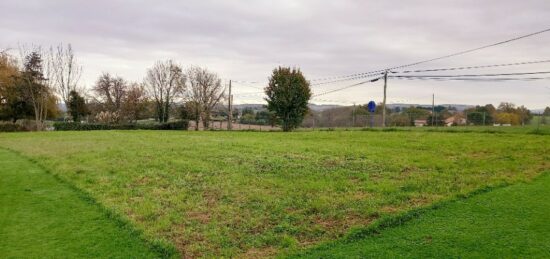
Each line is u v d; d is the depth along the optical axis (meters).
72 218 7.15
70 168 11.55
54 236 6.29
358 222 6.49
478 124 34.81
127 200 8.15
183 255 5.54
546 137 18.03
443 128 26.72
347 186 8.65
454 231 5.94
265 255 5.46
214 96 50.06
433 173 9.76
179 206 7.59
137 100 53.56
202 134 25.73
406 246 5.51
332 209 7.12
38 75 47.59
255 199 7.89
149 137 22.34
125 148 15.89
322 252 5.45
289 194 8.15
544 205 7.00
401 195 7.81
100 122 46.62
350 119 43.19
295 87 33.78
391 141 17.38
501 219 6.38
